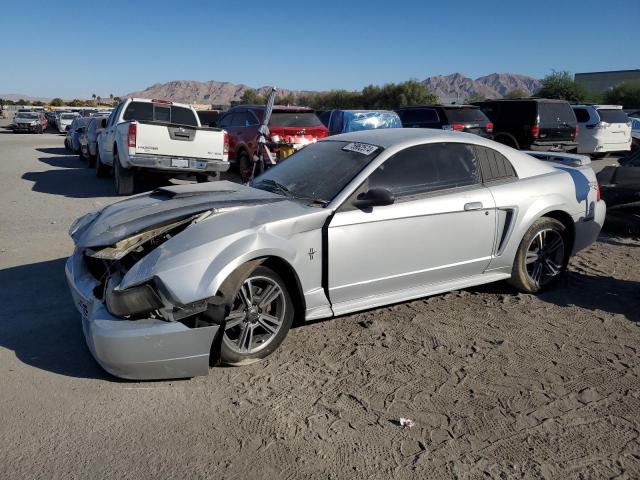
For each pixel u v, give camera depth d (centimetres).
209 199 452
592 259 694
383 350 430
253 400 359
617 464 300
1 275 603
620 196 809
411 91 5559
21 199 1082
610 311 518
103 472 290
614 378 393
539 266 555
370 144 491
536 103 1712
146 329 354
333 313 438
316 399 361
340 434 324
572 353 431
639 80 4672
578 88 4469
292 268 409
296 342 442
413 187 473
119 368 359
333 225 424
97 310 373
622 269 652
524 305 528
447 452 309
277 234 401
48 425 329
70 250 707
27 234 791
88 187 1261
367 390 372
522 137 1734
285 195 464
